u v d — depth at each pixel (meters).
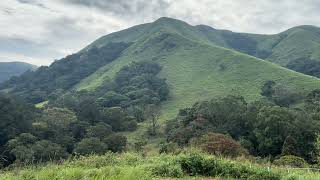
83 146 62.94
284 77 119.88
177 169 13.59
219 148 34.00
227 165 14.23
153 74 148.12
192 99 119.94
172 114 107.19
